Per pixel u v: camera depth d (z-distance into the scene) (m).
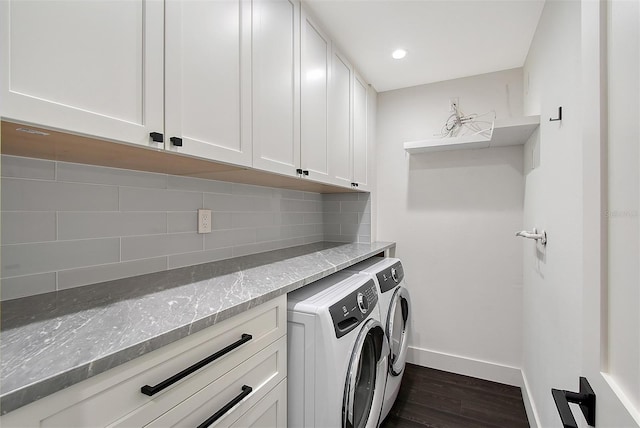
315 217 2.48
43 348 0.55
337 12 1.55
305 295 1.19
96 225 1.02
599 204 0.51
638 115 0.40
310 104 1.55
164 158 0.93
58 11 0.62
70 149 0.79
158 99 0.81
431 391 2.07
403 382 2.20
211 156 0.96
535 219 1.68
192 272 1.23
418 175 2.46
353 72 2.10
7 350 0.54
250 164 1.13
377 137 2.61
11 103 0.55
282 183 1.72
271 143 1.26
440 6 1.50
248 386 0.86
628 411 0.41
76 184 0.97
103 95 0.69
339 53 1.88
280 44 1.32
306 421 1.05
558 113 1.23
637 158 0.41
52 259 0.91
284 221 2.07
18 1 0.56
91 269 1.01
